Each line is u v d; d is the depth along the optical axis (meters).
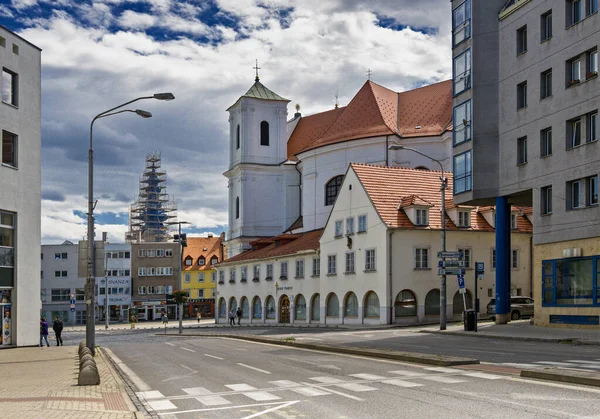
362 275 54.19
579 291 34.84
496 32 41.72
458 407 11.69
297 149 92.06
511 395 12.74
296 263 65.56
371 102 72.62
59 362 25.81
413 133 68.94
